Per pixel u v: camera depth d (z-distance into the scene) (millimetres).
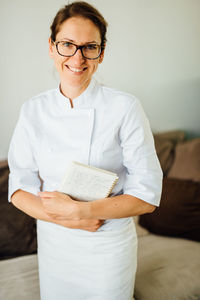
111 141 913
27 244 1619
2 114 1906
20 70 1878
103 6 2057
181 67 2600
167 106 2660
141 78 2422
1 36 1763
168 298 1340
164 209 1910
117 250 975
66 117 948
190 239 1797
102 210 867
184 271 1484
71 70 860
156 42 2389
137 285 1424
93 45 837
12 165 1022
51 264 1066
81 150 935
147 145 901
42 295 1146
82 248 989
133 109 896
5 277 1432
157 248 1689
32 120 979
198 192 1980
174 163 2307
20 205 999
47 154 960
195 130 2904
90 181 860
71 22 803
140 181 889
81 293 1049
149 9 2262
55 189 995
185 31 2506
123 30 2201
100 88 966
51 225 1034
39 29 1859
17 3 1750
